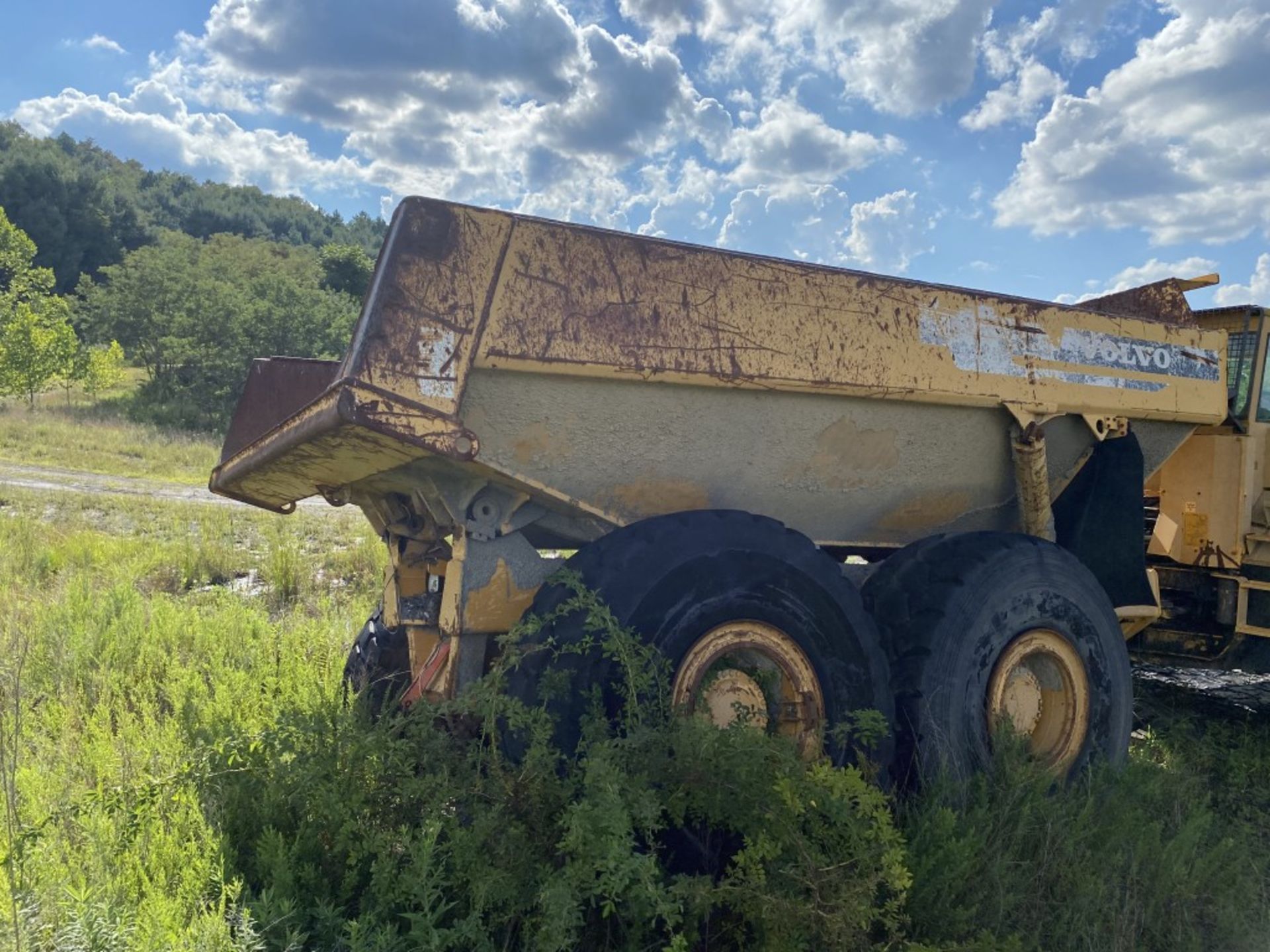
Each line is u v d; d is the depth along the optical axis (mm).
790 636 3941
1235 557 6270
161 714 4965
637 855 2791
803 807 3061
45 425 27016
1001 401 4902
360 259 90750
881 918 3002
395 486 4270
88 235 107312
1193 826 4066
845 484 4758
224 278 59656
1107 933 3496
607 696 3461
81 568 9672
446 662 3982
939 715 4273
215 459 24219
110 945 2520
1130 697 5055
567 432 3891
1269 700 7105
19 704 4438
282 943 2699
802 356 4250
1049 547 4824
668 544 3756
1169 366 5711
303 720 3463
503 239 3607
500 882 2854
